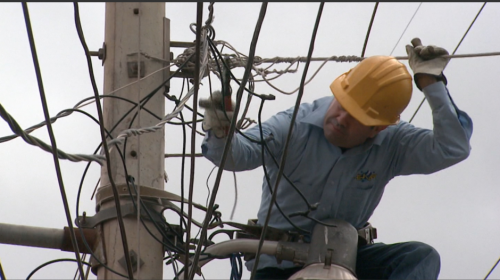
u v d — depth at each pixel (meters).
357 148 9.23
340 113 9.12
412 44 9.45
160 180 9.62
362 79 9.16
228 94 8.38
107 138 9.62
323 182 9.24
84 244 9.23
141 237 9.28
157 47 10.20
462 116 9.30
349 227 9.06
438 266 9.38
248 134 9.03
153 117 9.81
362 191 9.34
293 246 9.09
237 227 9.52
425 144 9.25
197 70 7.35
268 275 9.42
